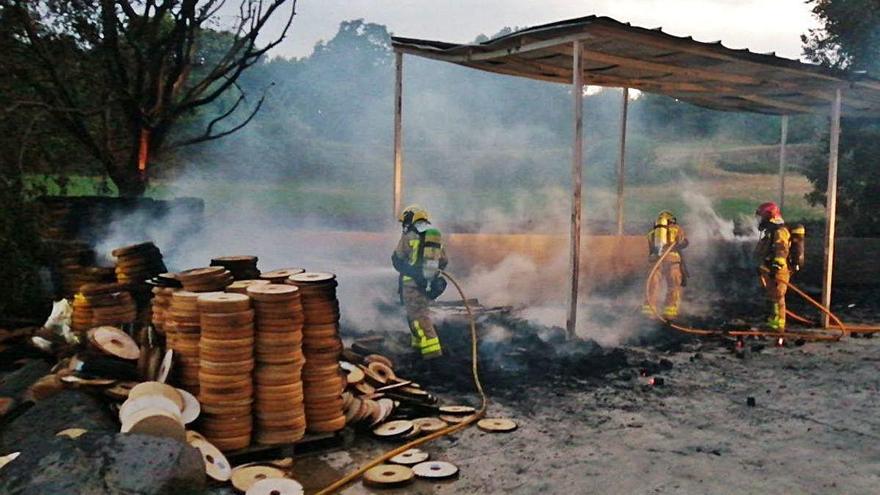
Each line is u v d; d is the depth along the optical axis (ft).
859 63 54.49
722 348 28.37
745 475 15.03
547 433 17.81
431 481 14.70
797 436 17.66
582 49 25.70
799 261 32.24
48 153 34.19
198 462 11.51
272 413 15.39
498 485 14.49
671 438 17.47
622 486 14.40
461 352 25.52
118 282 22.31
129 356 16.52
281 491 13.25
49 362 21.54
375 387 19.49
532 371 23.77
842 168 53.47
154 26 34.06
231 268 19.69
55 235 27.66
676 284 33.86
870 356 27.12
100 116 35.91
